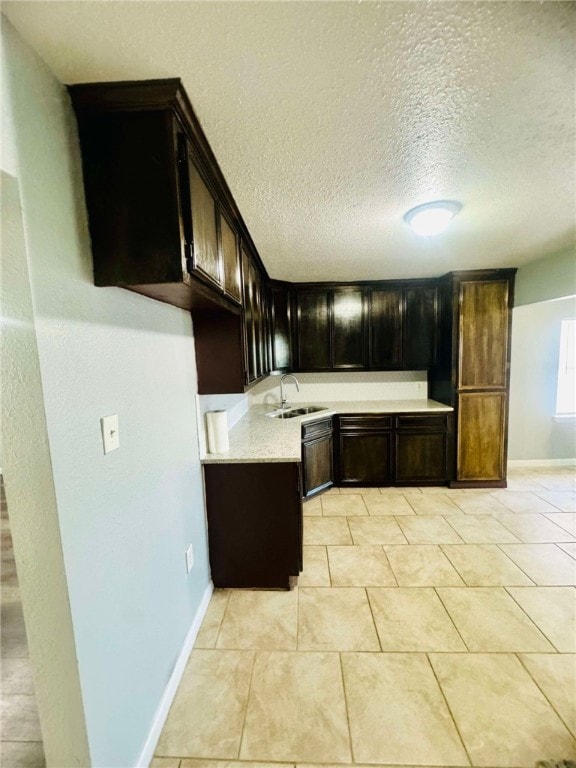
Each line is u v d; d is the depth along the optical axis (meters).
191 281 1.20
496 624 1.89
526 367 4.17
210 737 1.37
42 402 0.87
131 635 1.25
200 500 2.09
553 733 1.35
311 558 2.52
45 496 0.89
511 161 1.48
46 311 0.88
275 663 1.68
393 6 0.81
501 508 3.24
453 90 1.07
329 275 3.47
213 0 0.77
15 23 0.79
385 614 1.98
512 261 3.15
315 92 1.06
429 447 3.69
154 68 0.95
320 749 1.32
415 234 2.33
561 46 0.92
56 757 1.00
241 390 2.12
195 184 1.22
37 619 0.94
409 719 1.41
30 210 0.84
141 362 1.39
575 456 4.27
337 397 4.24
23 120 0.83
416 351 3.82
